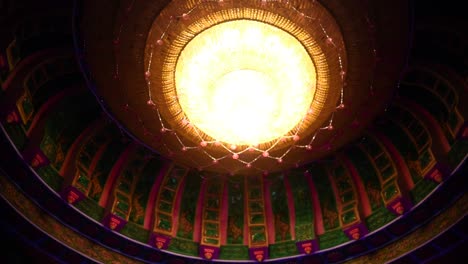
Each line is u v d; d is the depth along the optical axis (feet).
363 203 49.70
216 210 54.60
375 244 46.68
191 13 35.78
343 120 45.34
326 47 37.65
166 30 36.70
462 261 40.32
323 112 42.42
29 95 39.93
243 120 39.58
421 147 45.11
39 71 40.40
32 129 40.50
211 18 36.17
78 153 45.91
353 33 37.22
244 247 52.65
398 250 44.45
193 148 47.98
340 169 52.31
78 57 38.58
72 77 42.96
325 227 51.39
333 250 48.67
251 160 49.93
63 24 37.93
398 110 45.96
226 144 45.83
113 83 41.16
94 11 35.45
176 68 38.78
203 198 54.54
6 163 37.47
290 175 54.13
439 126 43.06
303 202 53.93
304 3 35.29
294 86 38.86
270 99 39.01
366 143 49.55
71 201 43.04
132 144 49.42
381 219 46.98
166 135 46.50
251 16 36.11
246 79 38.29
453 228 38.91
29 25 37.27
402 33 37.09
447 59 40.16
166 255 49.39
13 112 36.81
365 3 35.27
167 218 52.13
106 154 49.19
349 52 38.55
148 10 35.68
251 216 54.44
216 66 37.96
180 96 40.06
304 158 50.52
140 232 49.44
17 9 35.45
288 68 38.06
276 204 54.70
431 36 38.81
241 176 54.44
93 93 42.11
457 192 40.16
